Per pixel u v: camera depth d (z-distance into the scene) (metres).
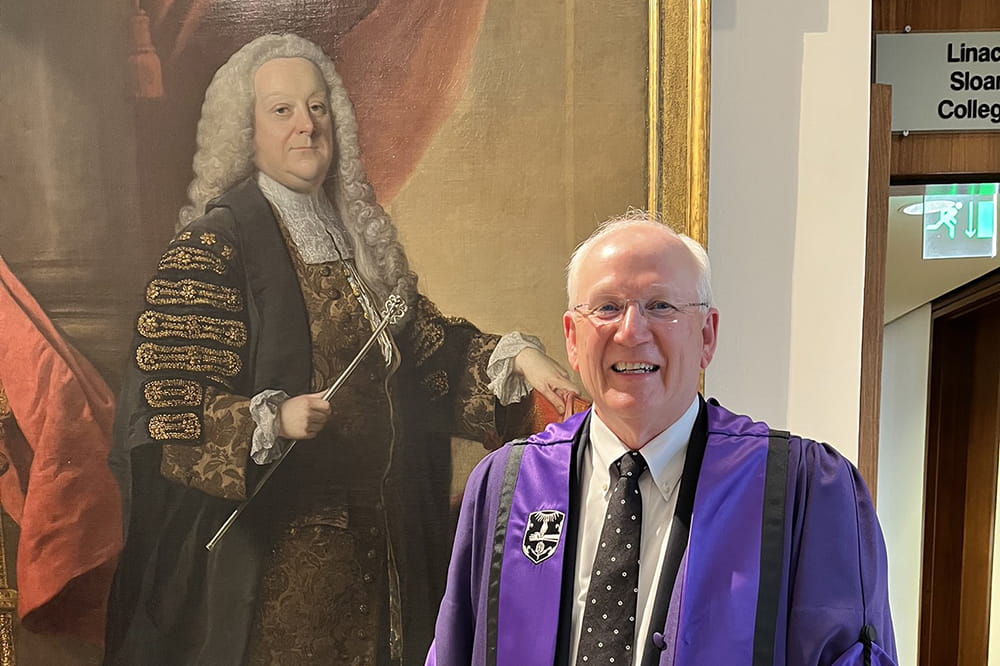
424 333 1.30
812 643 0.82
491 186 1.28
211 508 1.32
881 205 1.30
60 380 1.33
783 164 1.28
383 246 1.30
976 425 2.93
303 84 1.29
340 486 1.31
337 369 1.31
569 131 1.27
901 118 1.38
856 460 1.29
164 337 1.31
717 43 1.28
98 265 1.32
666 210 1.25
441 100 1.28
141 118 1.30
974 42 1.36
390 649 1.31
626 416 0.89
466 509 1.03
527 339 1.29
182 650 1.32
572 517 0.93
